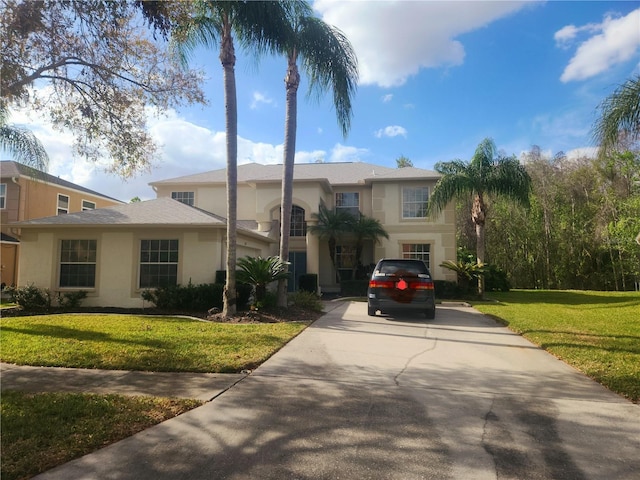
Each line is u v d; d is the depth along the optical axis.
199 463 3.61
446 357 7.41
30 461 3.56
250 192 23.28
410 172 22.84
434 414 4.75
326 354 7.55
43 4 7.68
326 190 22.56
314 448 3.90
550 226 34.59
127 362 6.69
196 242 14.08
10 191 21.70
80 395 5.21
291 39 11.97
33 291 13.49
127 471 3.47
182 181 23.41
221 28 11.75
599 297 20.75
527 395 5.40
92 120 10.02
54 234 14.44
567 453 3.81
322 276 22.67
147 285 14.16
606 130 10.96
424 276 11.66
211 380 5.96
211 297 13.02
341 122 13.19
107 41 8.69
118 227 14.16
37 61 8.63
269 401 5.14
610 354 7.41
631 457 3.74
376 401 5.17
